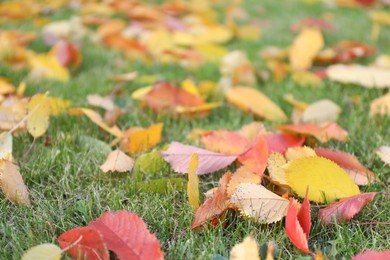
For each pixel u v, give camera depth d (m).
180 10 1.57
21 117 0.82
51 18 1.54
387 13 1.60
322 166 0.69
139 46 1.20
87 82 1.05
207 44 1.23
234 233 0.67
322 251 0.66
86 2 1.69
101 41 1.32
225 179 0.71
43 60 1.04
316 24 1.42
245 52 1.27
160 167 0.78
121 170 0.76
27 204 0.71
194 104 0.92
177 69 1.15
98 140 0.82
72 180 0.75
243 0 1.85
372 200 0.72
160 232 0.68
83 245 0.63
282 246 0.65
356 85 1.03
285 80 1.08
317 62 1.17
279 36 1.41
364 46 1.21
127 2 1.59
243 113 0.95
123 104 0.96
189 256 0.65
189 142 0.85
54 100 0.89
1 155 0.75
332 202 0.70
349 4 1.75
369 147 0.83
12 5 1.58
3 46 1.16
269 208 0.68
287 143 0.80
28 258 0.61
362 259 0.62
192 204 0.68
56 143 0.82
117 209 0.71
